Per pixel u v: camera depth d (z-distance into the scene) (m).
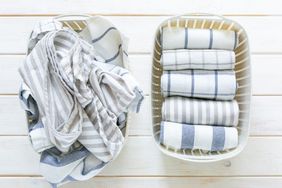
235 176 0.92
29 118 0.83
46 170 0.79
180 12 0.95
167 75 0.82
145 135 0.93
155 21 0.94
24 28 0.94
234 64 0.83
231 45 0.83
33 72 0.76
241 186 0.92
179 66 0.82
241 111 0.87
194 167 0.92
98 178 0.92
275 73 0.94
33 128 0.79
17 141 0.93
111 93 0.80
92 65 0.80
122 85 0.80
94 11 0.94
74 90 0.75
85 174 0.82
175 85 0.82
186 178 0.92
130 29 0.94
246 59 0.85
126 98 0.78
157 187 0.92
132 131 0.93
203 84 0.82
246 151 0.93
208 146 0.82
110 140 0.80
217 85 0.82
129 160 0.92
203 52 0.82
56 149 0.81
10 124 0.93
